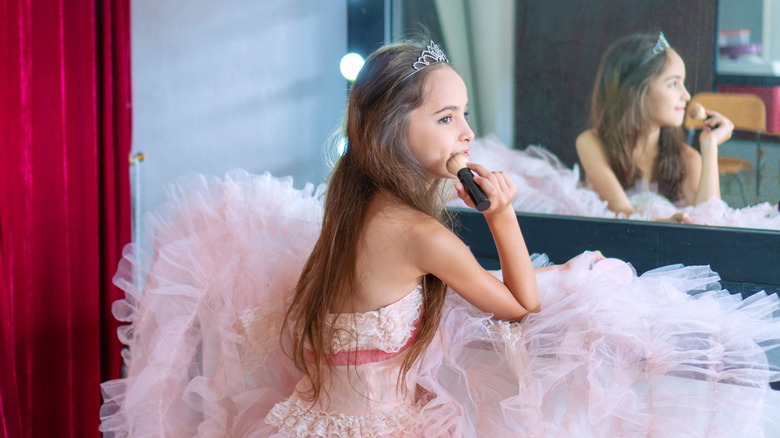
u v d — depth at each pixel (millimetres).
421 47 1230
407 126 1190
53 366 1721
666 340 1145
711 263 1621
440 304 1240
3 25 1535
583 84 1704
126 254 1568
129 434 1399
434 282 1250
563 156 1756
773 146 1533
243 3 2133
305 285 1302
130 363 1503
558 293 1302
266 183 1610
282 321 1426
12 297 1606
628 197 1700
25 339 1652
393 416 1205
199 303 1437
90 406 1816
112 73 1842
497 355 1240
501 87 1792
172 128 2266
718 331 1141
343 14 2045
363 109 1221
